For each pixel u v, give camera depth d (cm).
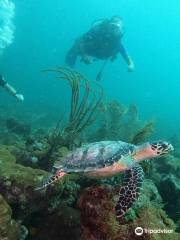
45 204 139
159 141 119
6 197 132
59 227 134
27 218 140
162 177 224
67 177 147
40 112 684
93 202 117
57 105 848
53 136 208
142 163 187
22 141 282
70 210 139
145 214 119
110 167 118
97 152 124
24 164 183
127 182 111
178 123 1028
